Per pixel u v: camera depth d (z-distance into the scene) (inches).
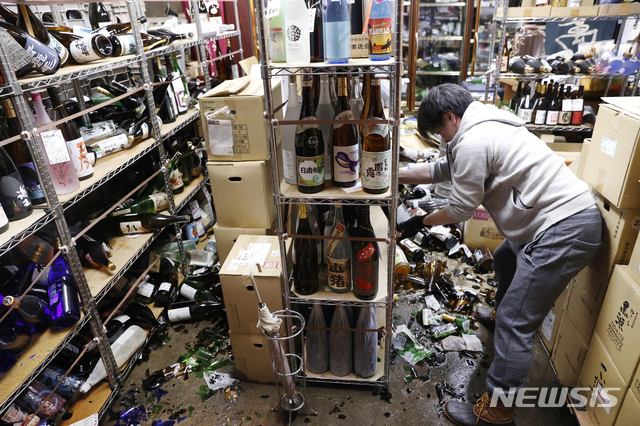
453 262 106.8
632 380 51.6
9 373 54.7
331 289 65.4
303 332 74.1
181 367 78.2
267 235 81.0
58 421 64.6
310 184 56.5
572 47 155.3
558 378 73.1
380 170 54.5
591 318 63.1
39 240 63.2
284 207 80.2
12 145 56.4
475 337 82.4
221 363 78.9
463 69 191.6
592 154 63.0
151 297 89.2
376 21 47.6
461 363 77.6
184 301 90.3
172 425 67.3
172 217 88.8
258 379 74.2
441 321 87.2
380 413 68.3
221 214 81.3
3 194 52.3
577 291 67.7
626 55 112.9
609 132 58.0
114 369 72.1
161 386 74.4
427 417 67.6
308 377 71.9
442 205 116.0
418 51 197.5
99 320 67.6
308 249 64.1
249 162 76.3
